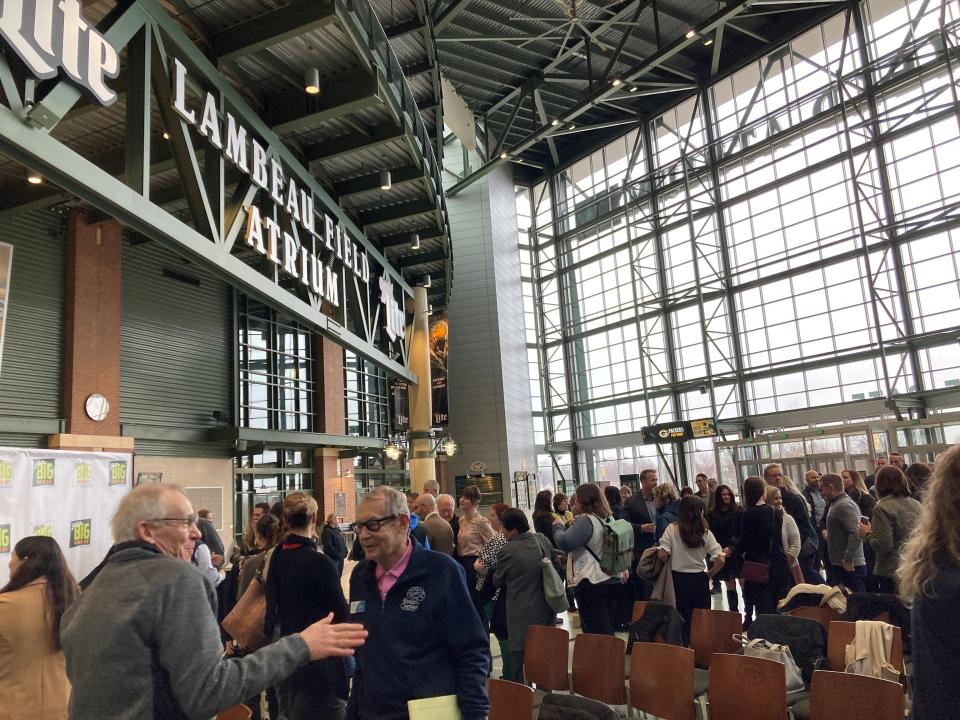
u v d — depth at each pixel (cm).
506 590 555
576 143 2956
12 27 410
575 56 2362
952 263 1800
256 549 528
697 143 2456
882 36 1967
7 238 1096
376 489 280
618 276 2738
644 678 428
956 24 1795
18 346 1092
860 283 1995
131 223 527
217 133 669
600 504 594
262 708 580
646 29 2238
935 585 184
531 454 2838
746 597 642
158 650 197
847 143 1966
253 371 1633
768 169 2231
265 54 805
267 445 1586
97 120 906
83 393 1166
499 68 2373
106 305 1232
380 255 1384
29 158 425
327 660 370
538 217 3105
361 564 287
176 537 219
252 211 745
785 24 2206
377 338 1386
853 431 1612
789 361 2142
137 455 1289
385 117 1009
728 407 2314
